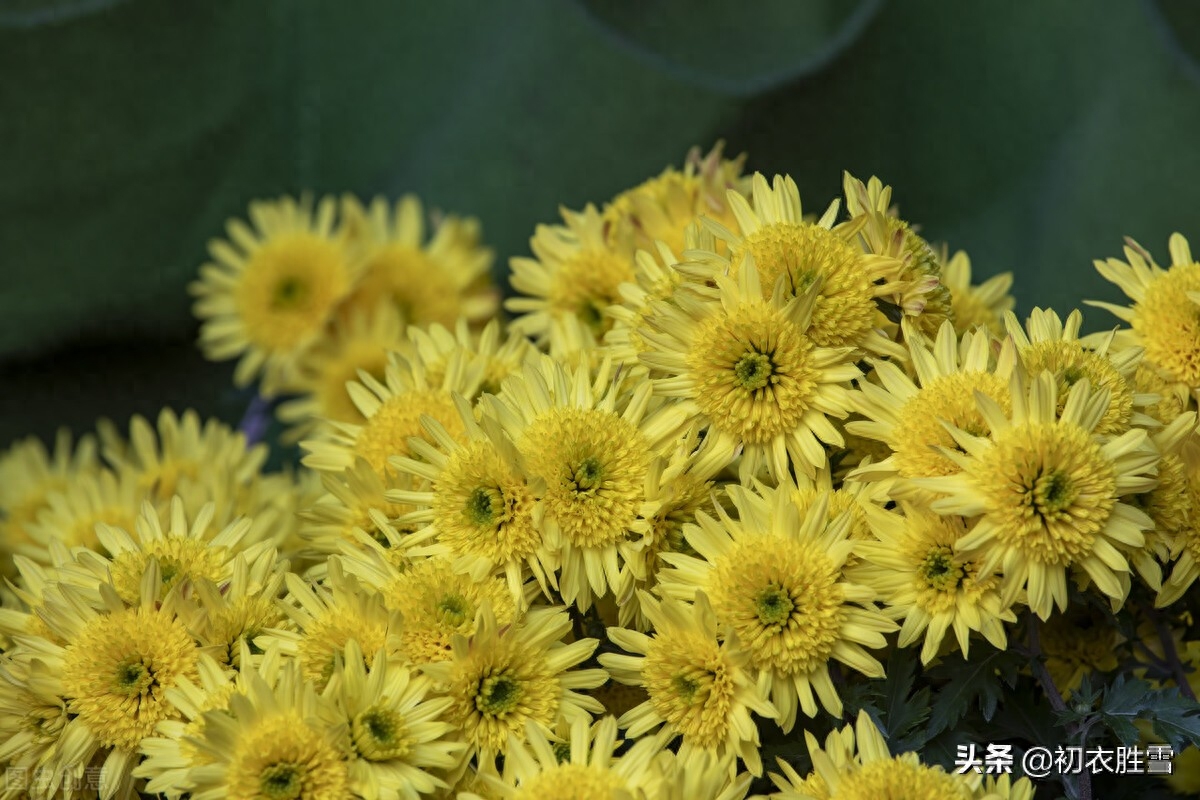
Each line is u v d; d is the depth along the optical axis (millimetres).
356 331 1020
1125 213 1509
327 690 790
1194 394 840
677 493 813
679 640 800
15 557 858
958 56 1565
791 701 799
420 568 814
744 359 808
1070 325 822
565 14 1593
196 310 1116
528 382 827
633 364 840
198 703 804
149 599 821
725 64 1566
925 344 818
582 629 834
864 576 804
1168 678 849
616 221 898
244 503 913
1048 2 1545
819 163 1562
